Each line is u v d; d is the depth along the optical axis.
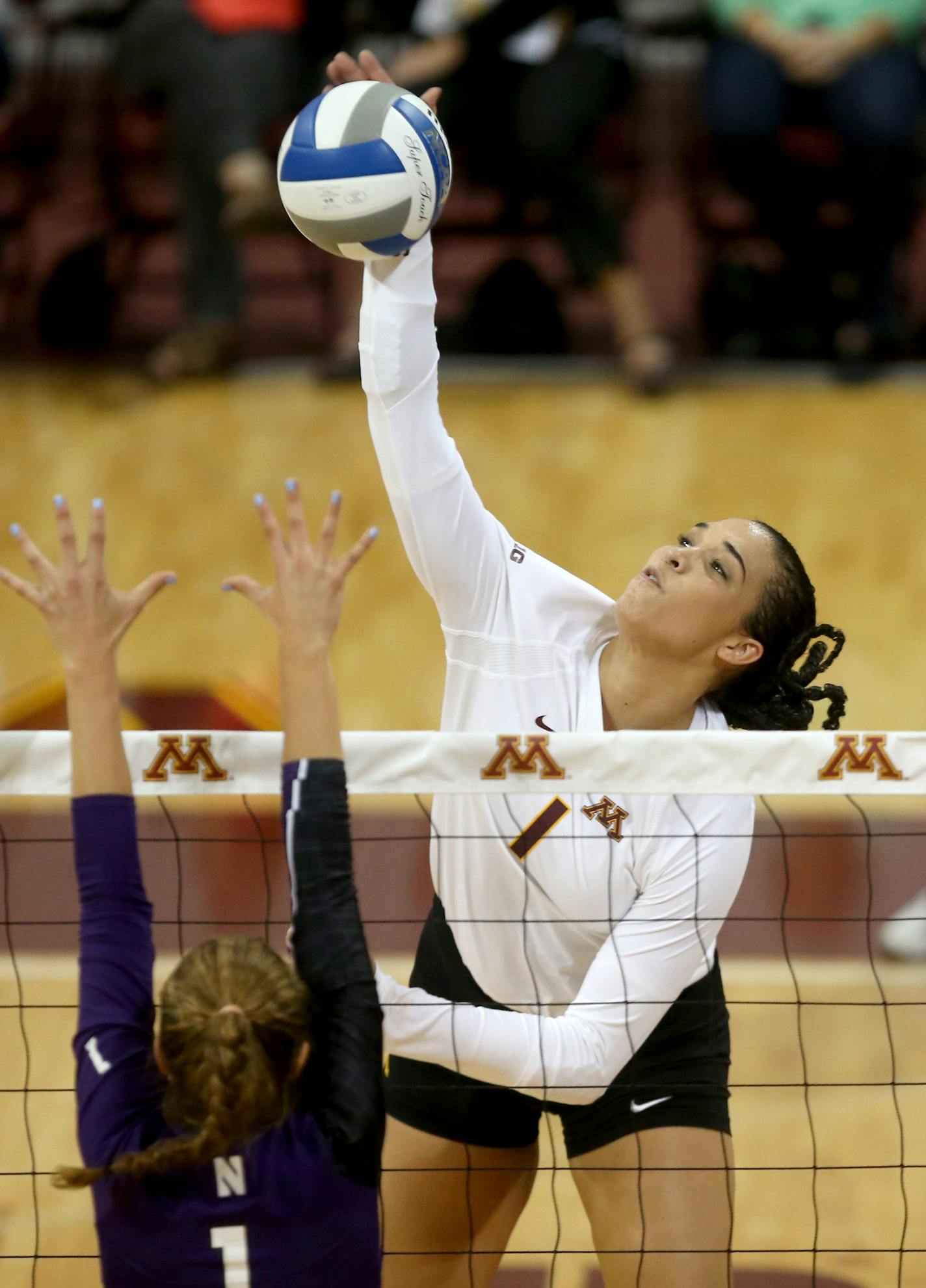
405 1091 9.17
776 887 17.88
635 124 29.20
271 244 32.22
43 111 29.23
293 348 30.02
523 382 28.05
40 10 29.14
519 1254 11.54
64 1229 11.94
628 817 8.52
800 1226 12.23
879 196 26.41
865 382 27.75
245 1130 6.12
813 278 28.27
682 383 27.95
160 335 30.48
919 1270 11.68
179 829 18.84
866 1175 12.95
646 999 8.29
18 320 30.22
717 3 26.50
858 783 7.95
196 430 26.53
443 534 8.60
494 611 8.84
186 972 6.37
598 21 26.09
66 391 27.81
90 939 6.61
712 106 26.45
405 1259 9.13
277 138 26.61
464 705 8.93
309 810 6.75
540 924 8.77
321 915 6.66
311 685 6.88
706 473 25.31
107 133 29.03
